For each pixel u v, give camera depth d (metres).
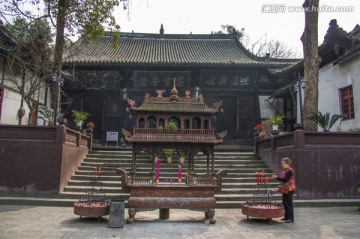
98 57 21.72
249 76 22.12
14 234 6.30
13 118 16.52
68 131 11.87
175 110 8.20
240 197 10.56
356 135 11.38
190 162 8.26
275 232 6.80
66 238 6.05
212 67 21.23
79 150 13.33
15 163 10.77
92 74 21.88
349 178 11.07
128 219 7.48
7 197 10.39
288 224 7.62
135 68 21.42
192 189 7.68
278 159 12.70
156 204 7.53
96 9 13.34
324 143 11.28
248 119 22.17
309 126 12.99
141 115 8.24
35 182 10.69
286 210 7.94
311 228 7.20
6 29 13.65
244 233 6.68
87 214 7.42
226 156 15.31
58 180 10.73
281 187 8.05
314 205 10.38
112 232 6.59
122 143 21.38
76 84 22.06
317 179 10.96
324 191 10.91
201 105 8.45
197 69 21.61
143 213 8.86
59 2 13.50
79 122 16.22
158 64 20.42
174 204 7.55
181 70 21.67
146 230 6.81
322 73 17.83
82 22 13.77
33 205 10.02
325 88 17.48
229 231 6.84
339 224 7.64
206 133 8.19
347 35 14.45
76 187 11.14
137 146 8.05
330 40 15.29
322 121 12.50
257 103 22.17
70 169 11.98
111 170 13.01
